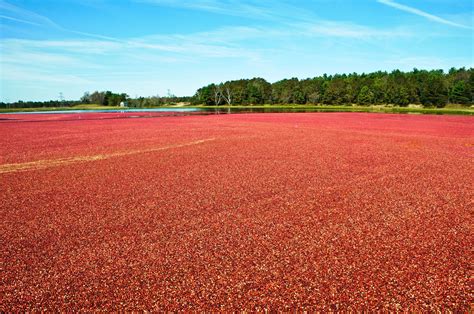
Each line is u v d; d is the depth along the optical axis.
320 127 39.53
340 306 6.50
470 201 12.43
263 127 39.66
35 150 24.62
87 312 6.49
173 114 74.62
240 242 9.27
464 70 136.75
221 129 37.56
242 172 17.19
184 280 7.46
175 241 9.41
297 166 18.38
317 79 156.12
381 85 115.88
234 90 141.62
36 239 9.70
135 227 10.44
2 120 58.91
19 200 13.23
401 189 14.02
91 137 31.88
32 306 6.70
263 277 7.53
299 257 8.38
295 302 6.64
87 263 8.29
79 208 12.23
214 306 6.58
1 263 8.37
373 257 8.33
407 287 7.06
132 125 44.72
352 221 10.63
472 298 6.69
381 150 23.16
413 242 9.12
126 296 6.95
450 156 21.06
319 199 12.82
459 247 8.79
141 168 18.41
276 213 11.42
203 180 15.78
